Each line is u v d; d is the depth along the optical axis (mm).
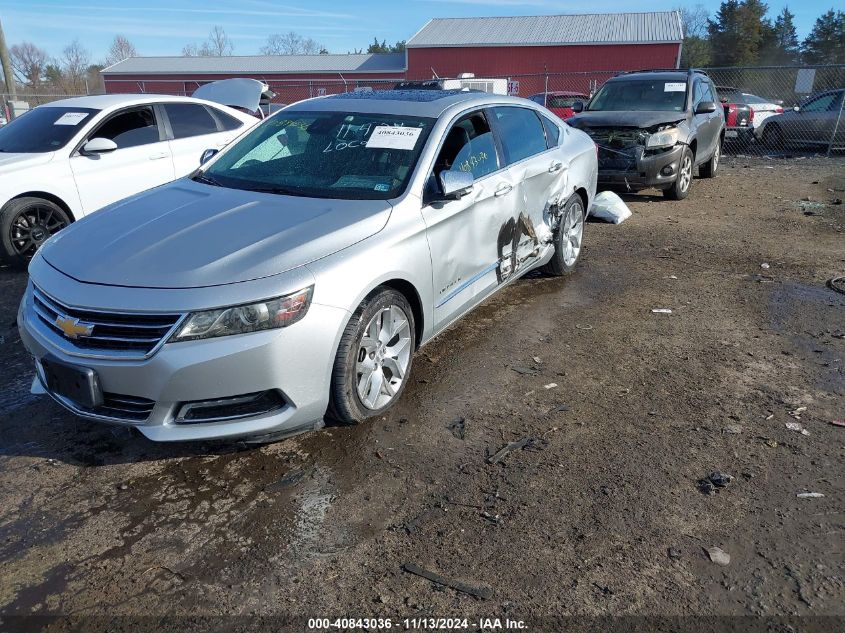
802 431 3615
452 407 3879
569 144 5980
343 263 3287
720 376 4281
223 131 8070
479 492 3098
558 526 2867
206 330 2943
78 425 3684
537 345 4777
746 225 8555
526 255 5234
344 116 4523
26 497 3074
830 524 2885
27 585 2559
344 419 3514
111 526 2885
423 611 2434
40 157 6535
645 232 8195
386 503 3025
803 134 16344
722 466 3301
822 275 6414
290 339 3057
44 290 3248
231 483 3176
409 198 3822
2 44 18672
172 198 3996
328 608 2449
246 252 3195
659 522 2893
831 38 63750
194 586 2553
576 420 3740
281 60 43469
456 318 4414
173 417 3043
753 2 62844
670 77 10664
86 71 54156
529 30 38531
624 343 4812
